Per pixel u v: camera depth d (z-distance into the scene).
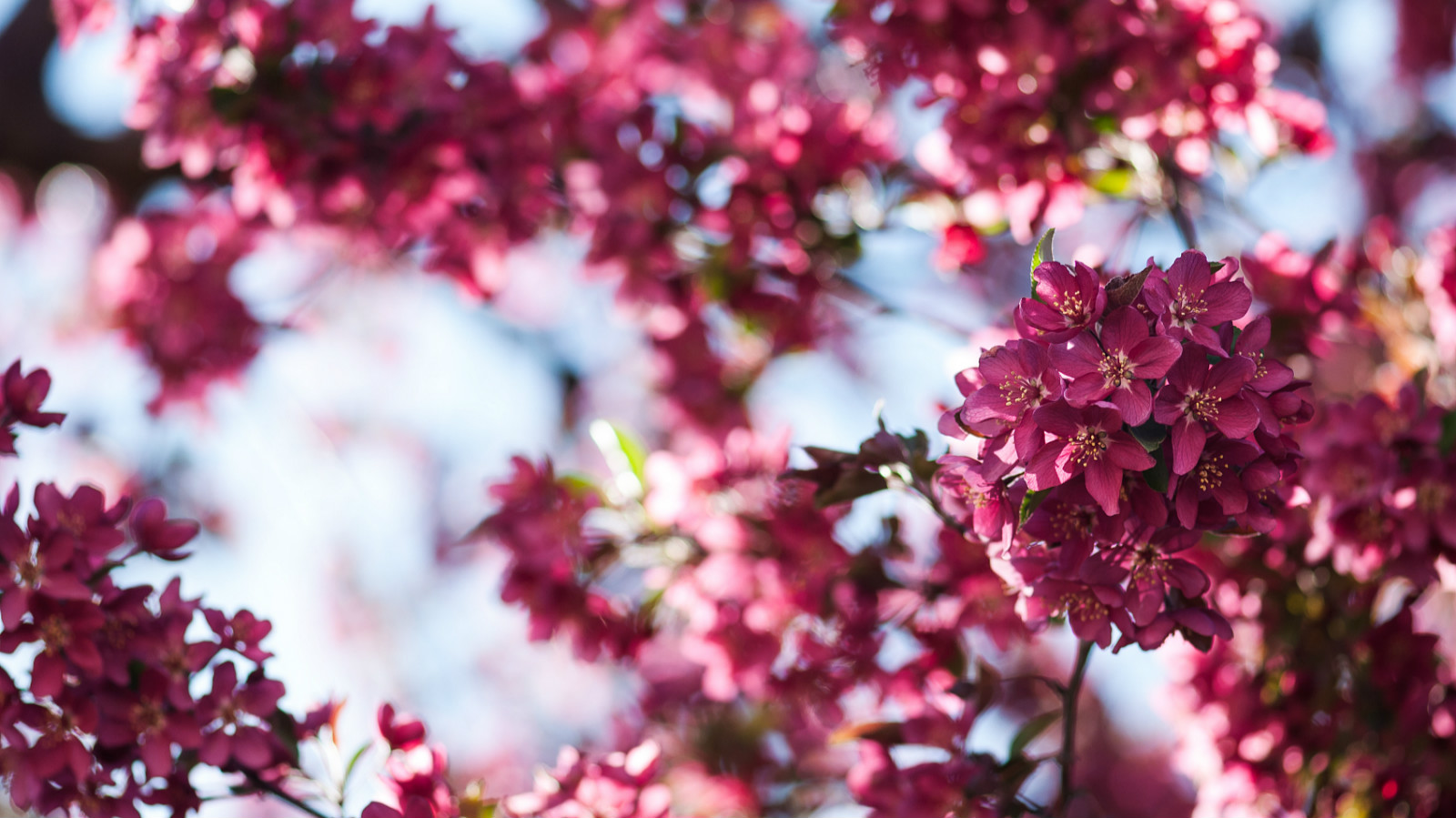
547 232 2.33
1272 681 1.84
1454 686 1.82
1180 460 1.56
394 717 1.75
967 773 1.74
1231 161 1.93
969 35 1.88
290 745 1.72
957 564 1.83
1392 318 1.93
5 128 2.72
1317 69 3.52
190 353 2.41
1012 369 1.58
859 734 1.77
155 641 1.69
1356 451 1.76
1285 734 1.83
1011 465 1.58
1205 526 1.59
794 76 2.32
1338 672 1.82
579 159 2.12
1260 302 1.90
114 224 3.16
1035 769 1.73
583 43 2.37
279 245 2.65
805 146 2.02
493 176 2.03
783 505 1.86
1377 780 1.81
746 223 2.03
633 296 2.14
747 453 1.90
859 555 1.85
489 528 1.90
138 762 1.70
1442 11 3.71
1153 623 1.60
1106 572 1.60
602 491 1.90
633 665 1.92
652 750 1.79
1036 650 2.91
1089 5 1.86
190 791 1.71
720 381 2.28
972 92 1.88
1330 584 1.82
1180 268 1.58
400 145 1.95
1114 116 1.88
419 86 1.95
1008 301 2.93
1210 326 1.58
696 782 2.19
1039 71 1.87
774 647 1.86
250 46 1.91
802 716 1.91
